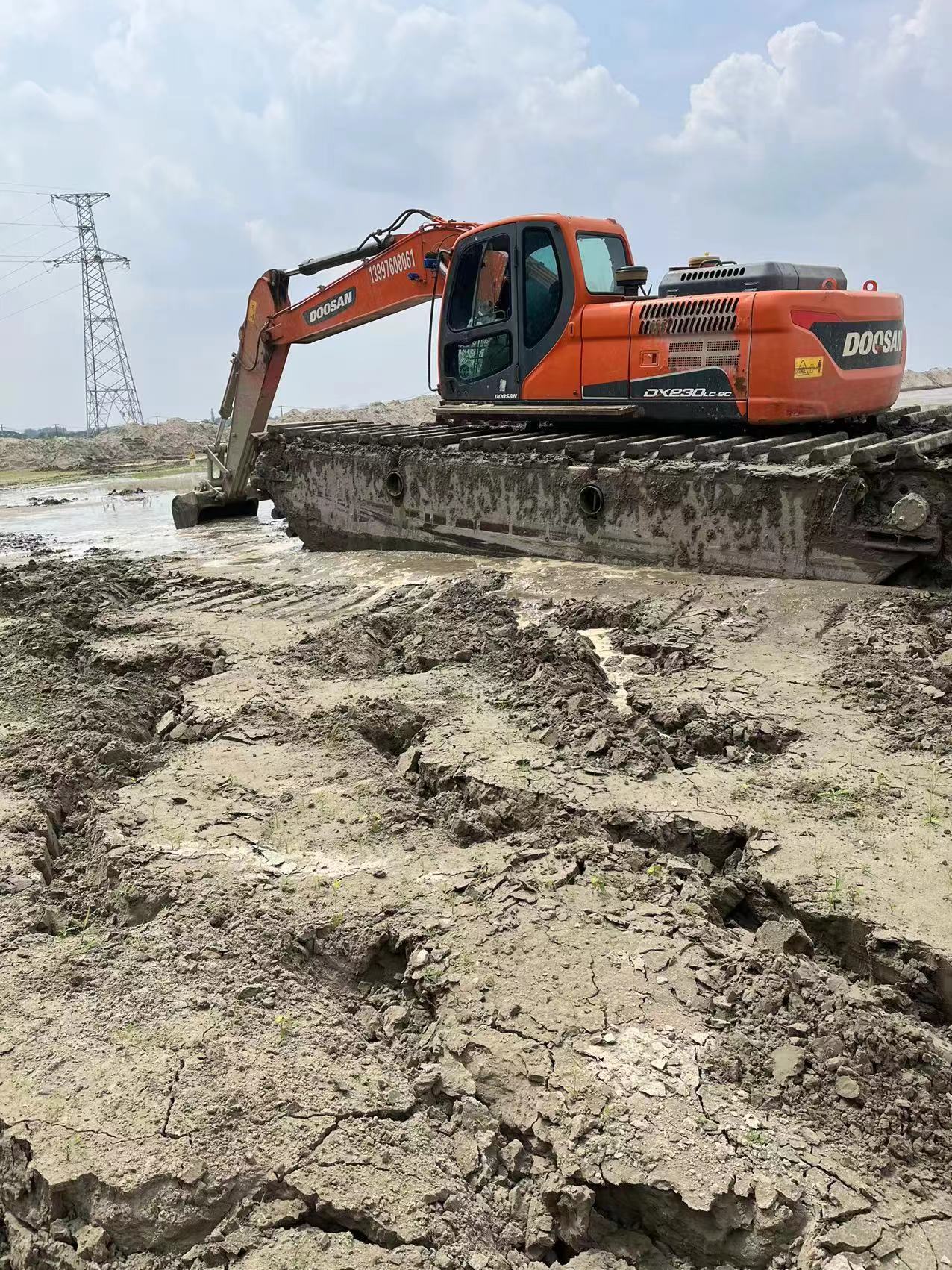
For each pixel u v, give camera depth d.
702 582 7.78
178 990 3.40
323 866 4.20
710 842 4.34
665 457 8.62
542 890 3.94
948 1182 2.72
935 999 3.46
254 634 7.53
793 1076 3.00
